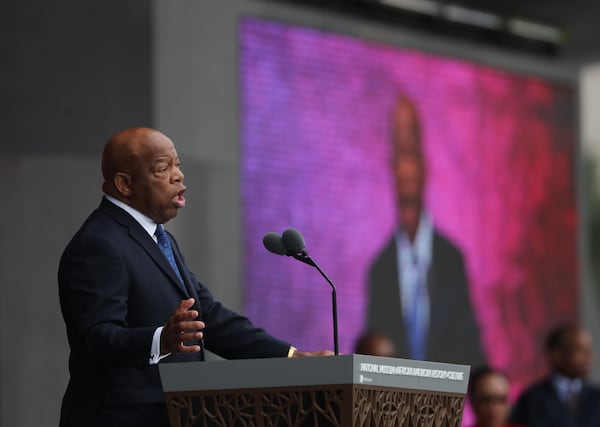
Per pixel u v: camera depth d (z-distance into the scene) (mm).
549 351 21906
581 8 26922
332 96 23562
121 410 8992
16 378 20828
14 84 21438
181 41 22234
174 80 22078
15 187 21172
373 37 24328
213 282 21828
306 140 23156
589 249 27156
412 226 24297
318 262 22906
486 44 26172
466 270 25016
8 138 21281
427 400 8305
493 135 25875
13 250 21062
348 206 23453
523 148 26328
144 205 9477
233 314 9961
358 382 7766
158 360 8578
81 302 8969
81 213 21359
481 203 25453
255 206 22453
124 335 8555
